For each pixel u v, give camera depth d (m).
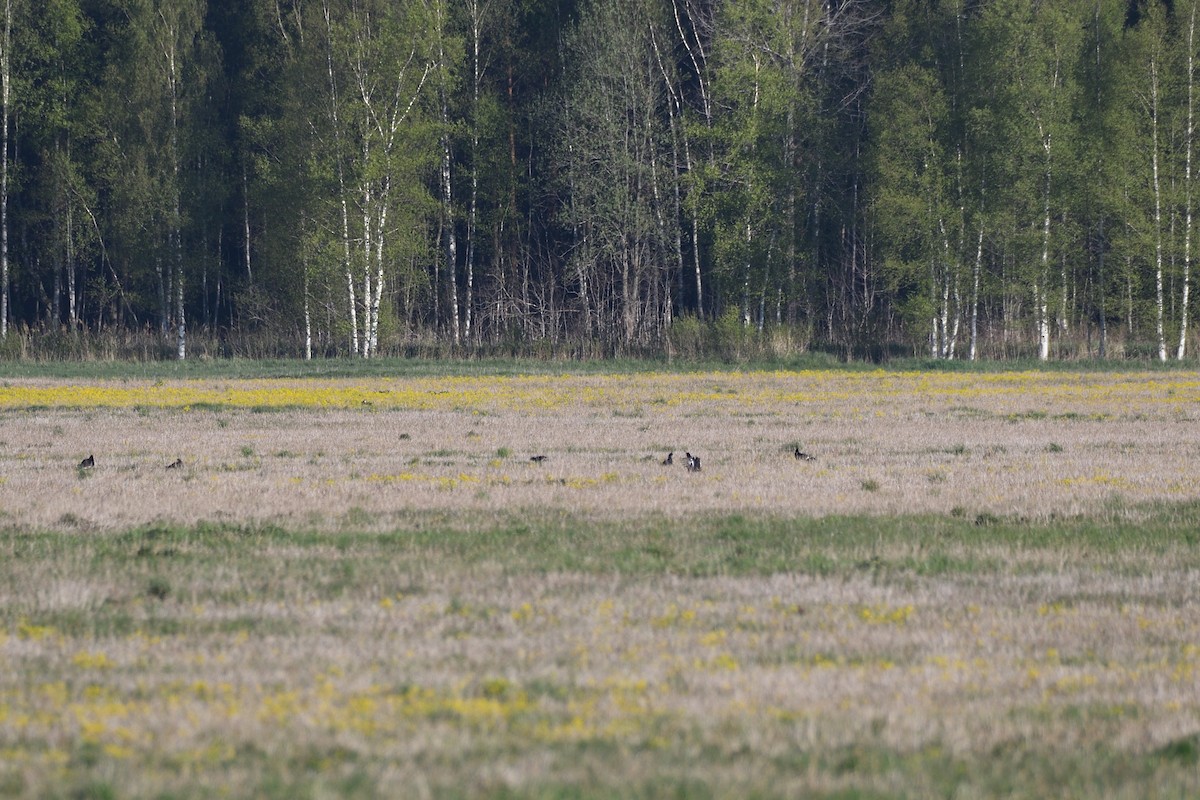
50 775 23.92
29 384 127.50
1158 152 167.75
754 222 176.75
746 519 53.12
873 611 37.69
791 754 25.06
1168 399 113.25
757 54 176.75
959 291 174.75
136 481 63.78
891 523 52.44
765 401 111.81
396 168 167.12
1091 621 36.44
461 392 119.69
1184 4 168.12
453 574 42.59
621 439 82.38
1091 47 176.25
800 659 32.41
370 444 80.19
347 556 45.75
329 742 25.59
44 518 53.38
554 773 23.89
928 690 29.55
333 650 32.88
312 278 175.12
